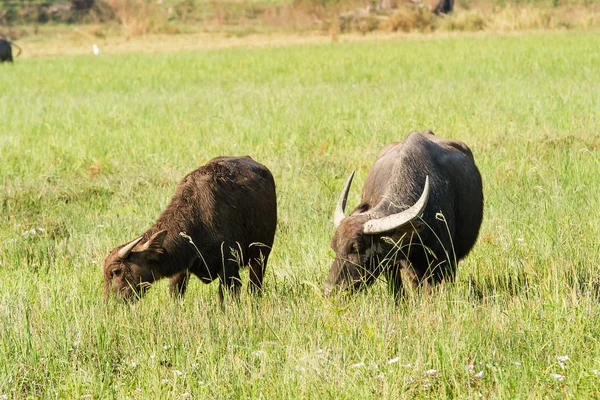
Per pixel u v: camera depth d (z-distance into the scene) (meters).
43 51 169.00
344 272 24.72
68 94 85.56
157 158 49.50
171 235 27.19
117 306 26.30
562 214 33.97
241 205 28.33
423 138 28.20
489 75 84.81
